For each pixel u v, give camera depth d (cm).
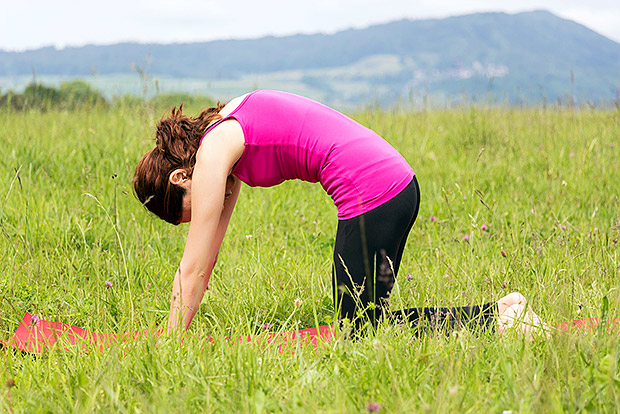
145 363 250
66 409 222
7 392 232
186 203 305
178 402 218
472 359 247
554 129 791
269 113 293
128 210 500
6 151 649
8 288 353
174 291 297
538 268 367
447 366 237
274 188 585
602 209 512
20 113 890
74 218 468
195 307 302
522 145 743
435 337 272
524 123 871
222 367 250
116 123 815
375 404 204
